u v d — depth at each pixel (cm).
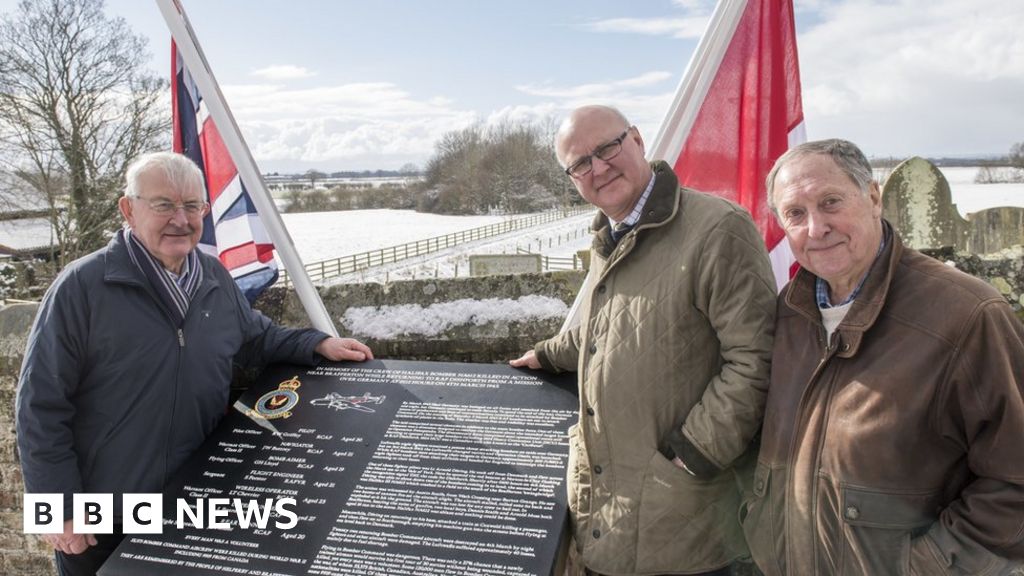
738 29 288
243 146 332
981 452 149
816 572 167
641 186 207
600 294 210
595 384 206
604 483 206
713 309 192
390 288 340
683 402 199
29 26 1553
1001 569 149
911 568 153
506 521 210
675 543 198
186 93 351
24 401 228
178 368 250
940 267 157
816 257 163
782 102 287
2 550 367
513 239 3462
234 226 348
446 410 253
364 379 274
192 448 257
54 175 1662
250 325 289
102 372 239
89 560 251
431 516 215
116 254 243
